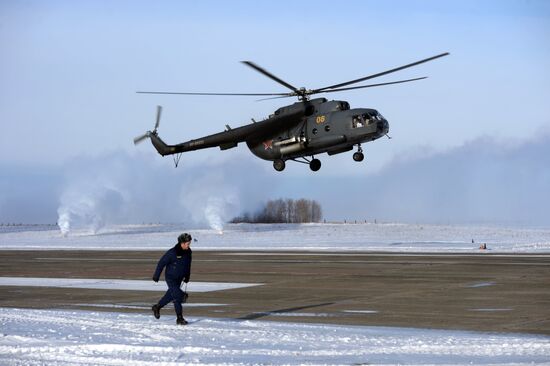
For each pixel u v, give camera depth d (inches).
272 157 1625.2
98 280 1052.5
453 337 512.4
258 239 2630.4
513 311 659.4
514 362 425.4
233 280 1008.2
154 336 529.0
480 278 968.9
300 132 1558.8
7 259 1558.8
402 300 757.9
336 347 480.1
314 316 652.1
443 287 871.7
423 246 1877.5
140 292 884.6
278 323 600.4
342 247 1823.3
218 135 1680.6
